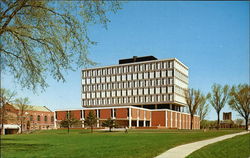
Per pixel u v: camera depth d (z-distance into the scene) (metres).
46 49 17.34
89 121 60.53
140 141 27.23
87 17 16.52
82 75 115.69
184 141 25.92
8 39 17.19
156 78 100.88
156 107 100.38
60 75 17.56
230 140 27.67
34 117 91.88
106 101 109.25
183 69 109.25
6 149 20.23
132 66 106.12
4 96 54.75
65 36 16.84
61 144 25.38
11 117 63.31
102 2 16.19
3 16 16.31
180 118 101.31
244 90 66.31
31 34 17.33
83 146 22.48
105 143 25.66
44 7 16.88
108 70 110.69
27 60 17.42
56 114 97.19
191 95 73.25
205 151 17.53
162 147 19.88
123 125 83.12
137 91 103.69
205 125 107.00
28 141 30.58
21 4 16.36
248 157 15.18
